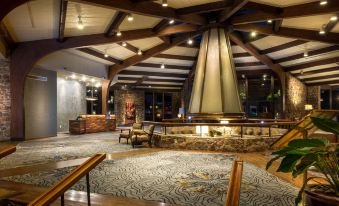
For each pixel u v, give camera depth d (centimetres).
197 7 834
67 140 1106
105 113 1611
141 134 913
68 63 1259
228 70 1005
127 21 934
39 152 784
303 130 221
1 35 880
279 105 1720
